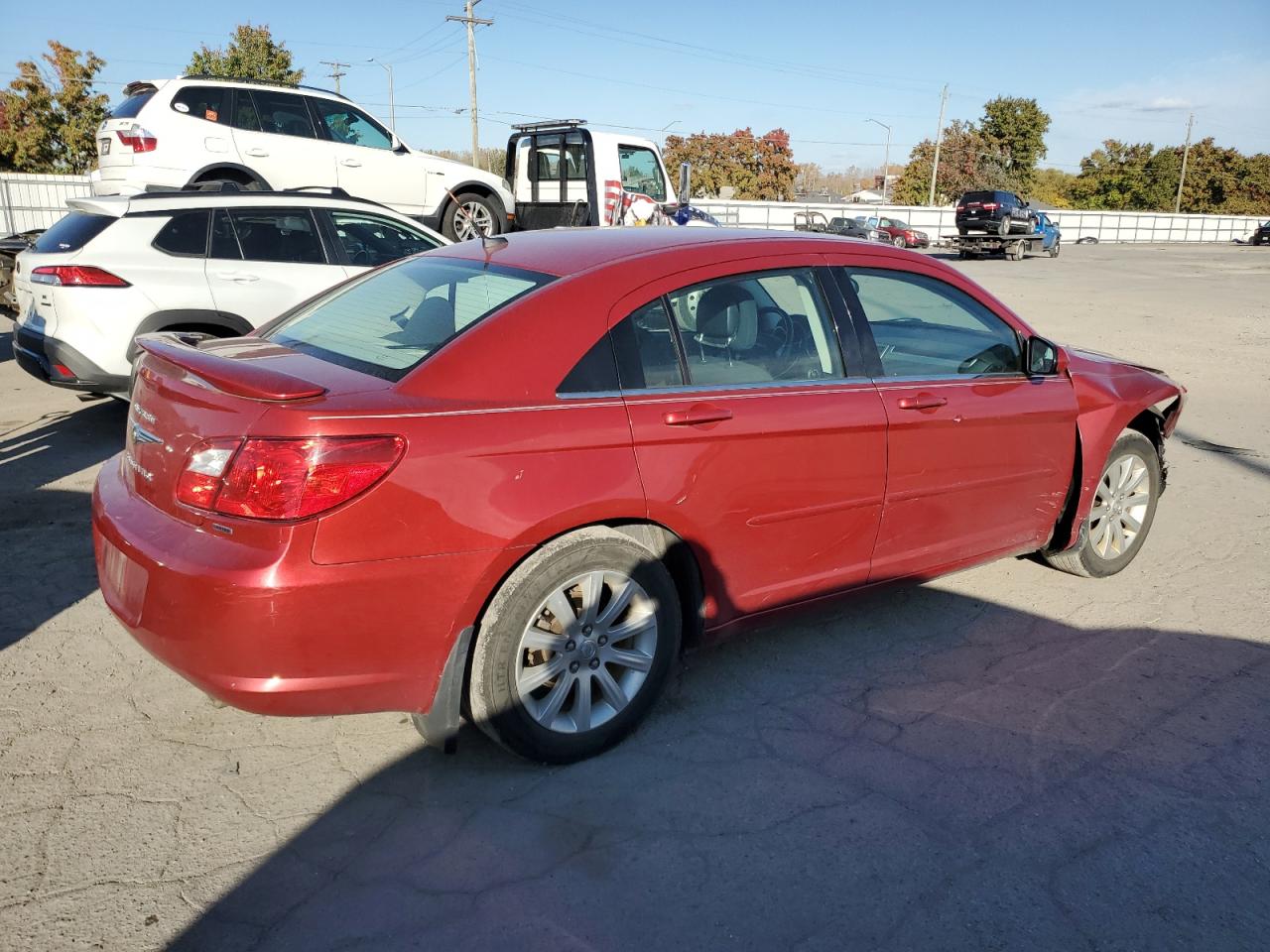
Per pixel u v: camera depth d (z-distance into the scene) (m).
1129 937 2.42
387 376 2.85
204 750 3.13
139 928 2.35
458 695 2.84
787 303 3.50
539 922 2.40
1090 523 4.64
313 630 2.56
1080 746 3.28
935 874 2.63
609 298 3.10
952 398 3.81
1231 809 2.95
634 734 3.29
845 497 3.53
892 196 84.88
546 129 13.60
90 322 6.34
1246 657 3.97
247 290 6.83
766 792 2.97
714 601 3.33
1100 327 14.67
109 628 3.96
